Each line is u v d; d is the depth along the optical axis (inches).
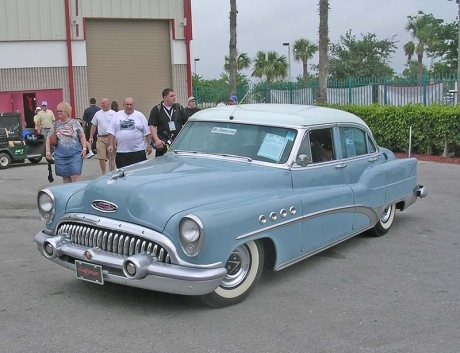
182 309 188.1
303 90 1050.7
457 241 278.4
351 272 229.6
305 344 163.0
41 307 189.9
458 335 169.6
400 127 637.9
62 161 333.4
